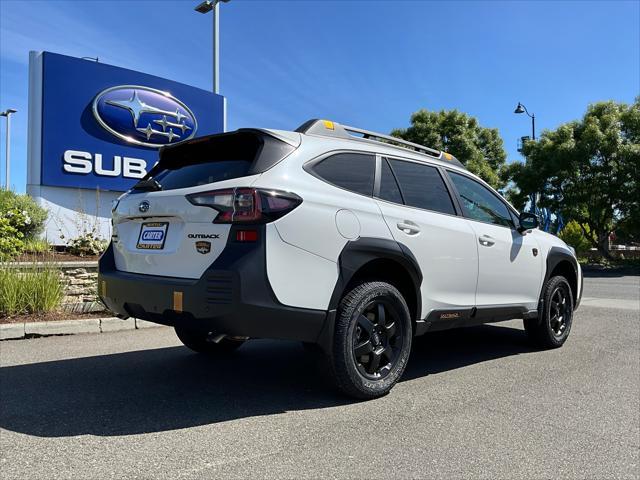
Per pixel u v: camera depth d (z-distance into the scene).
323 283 3.67
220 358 5.33
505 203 5.76
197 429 3.41
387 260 4.10
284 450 3.11
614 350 6.04
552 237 6.42
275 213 3.48
